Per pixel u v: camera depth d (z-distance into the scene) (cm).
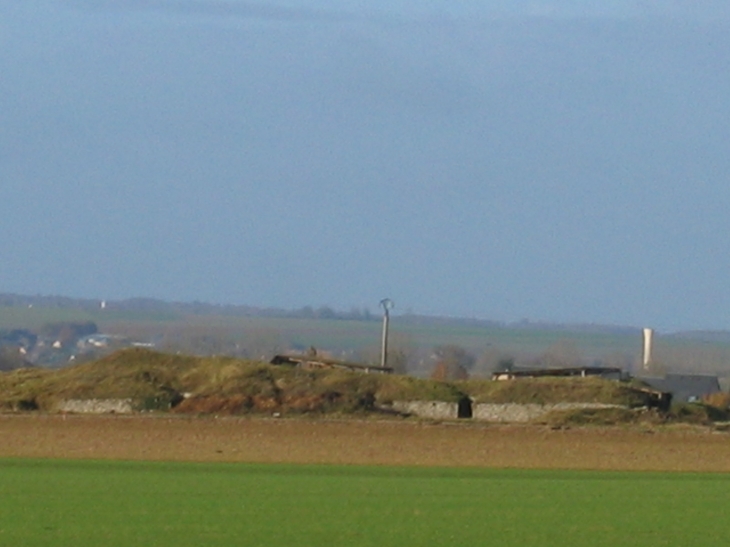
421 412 17150
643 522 9162
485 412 17262
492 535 8475
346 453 13238
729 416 17625
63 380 17675
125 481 10950
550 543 8212
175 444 13500
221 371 17838
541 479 11700
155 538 8131
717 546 8206
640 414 16538
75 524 8631
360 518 9094
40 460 12375
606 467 12744
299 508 9525
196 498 9975
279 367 18138
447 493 10556
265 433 14088
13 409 16812
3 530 8350
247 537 8219
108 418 14700
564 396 17338
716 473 12444
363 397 17025
